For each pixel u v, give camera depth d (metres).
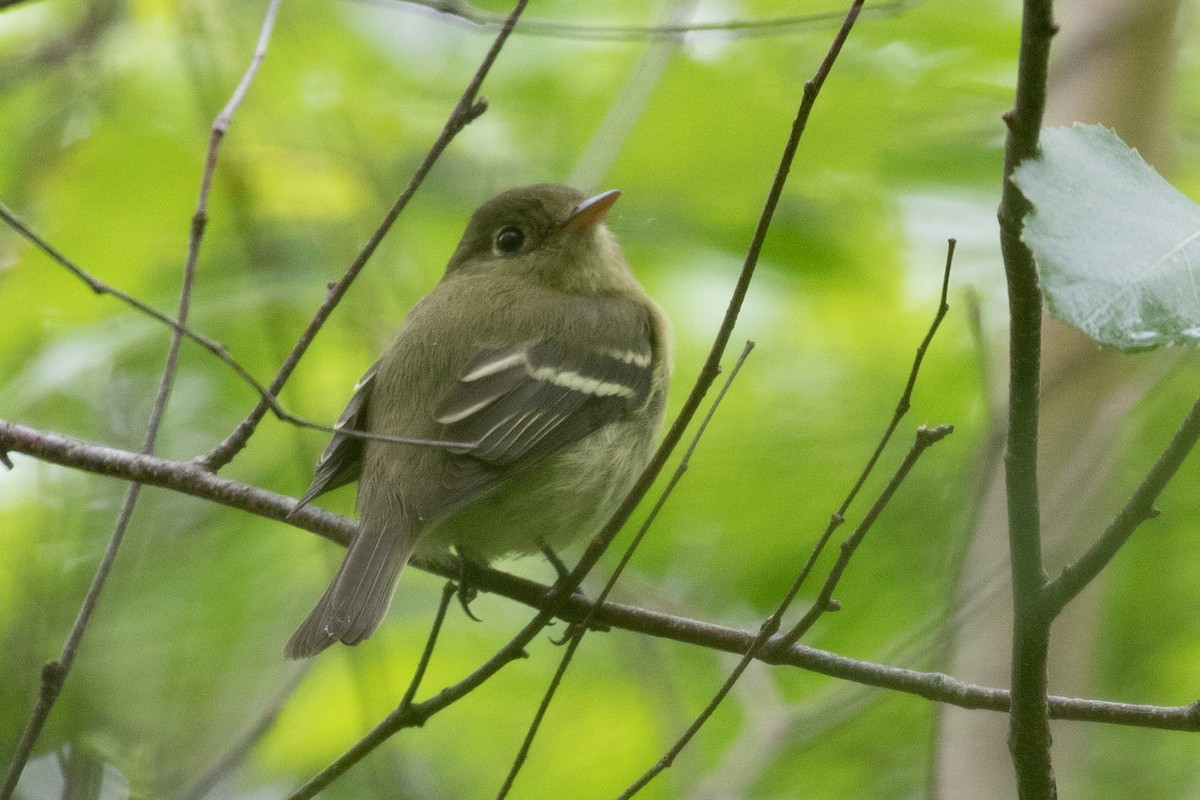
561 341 8.31
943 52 10.80
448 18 9.85
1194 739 11.02
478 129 11.47
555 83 11.49
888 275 11.01
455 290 8.84
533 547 8.12
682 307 11.03
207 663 10.91
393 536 7.19
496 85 11.50
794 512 10.81
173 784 10.17
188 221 10.77
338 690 10.76
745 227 11.05
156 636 10.91
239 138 10.81
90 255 10.70
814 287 11.03
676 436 6.04
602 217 9.16
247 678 10.95
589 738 11.20
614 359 8.43
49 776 8.87
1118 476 10.50
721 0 10.85
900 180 11.07
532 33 9.11
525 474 7.91
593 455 8.14
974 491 8.94
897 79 10.83
